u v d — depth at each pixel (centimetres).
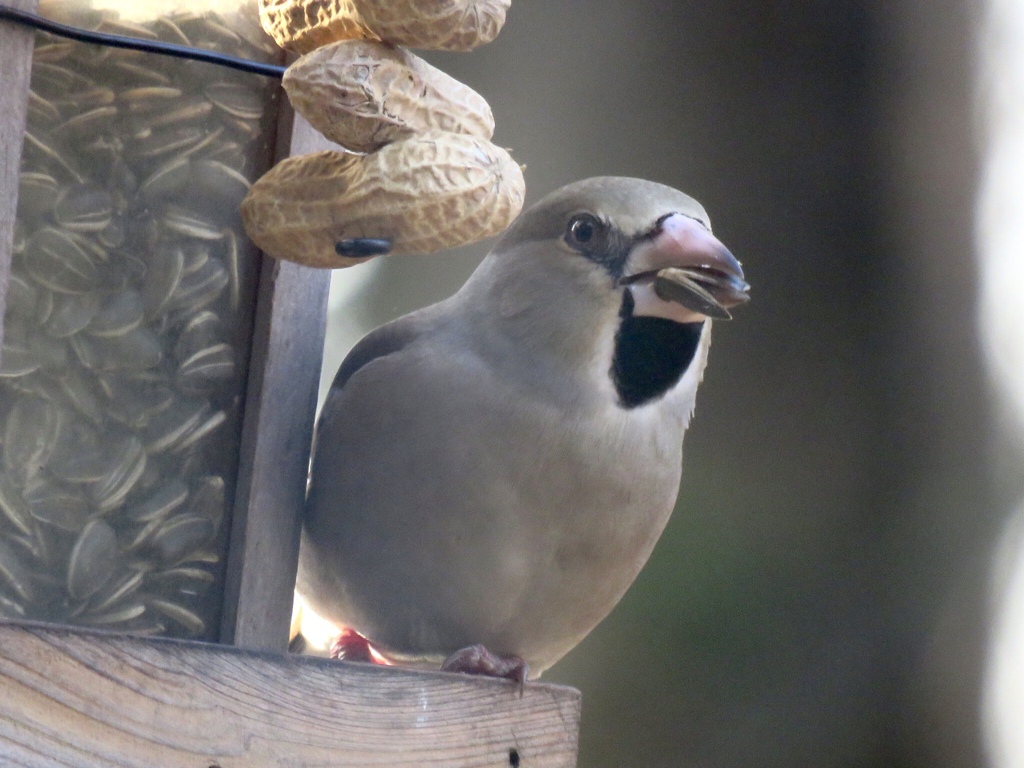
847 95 1323
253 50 718
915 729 1227
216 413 705
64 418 667
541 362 751
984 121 1321
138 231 688
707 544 1255
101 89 679
